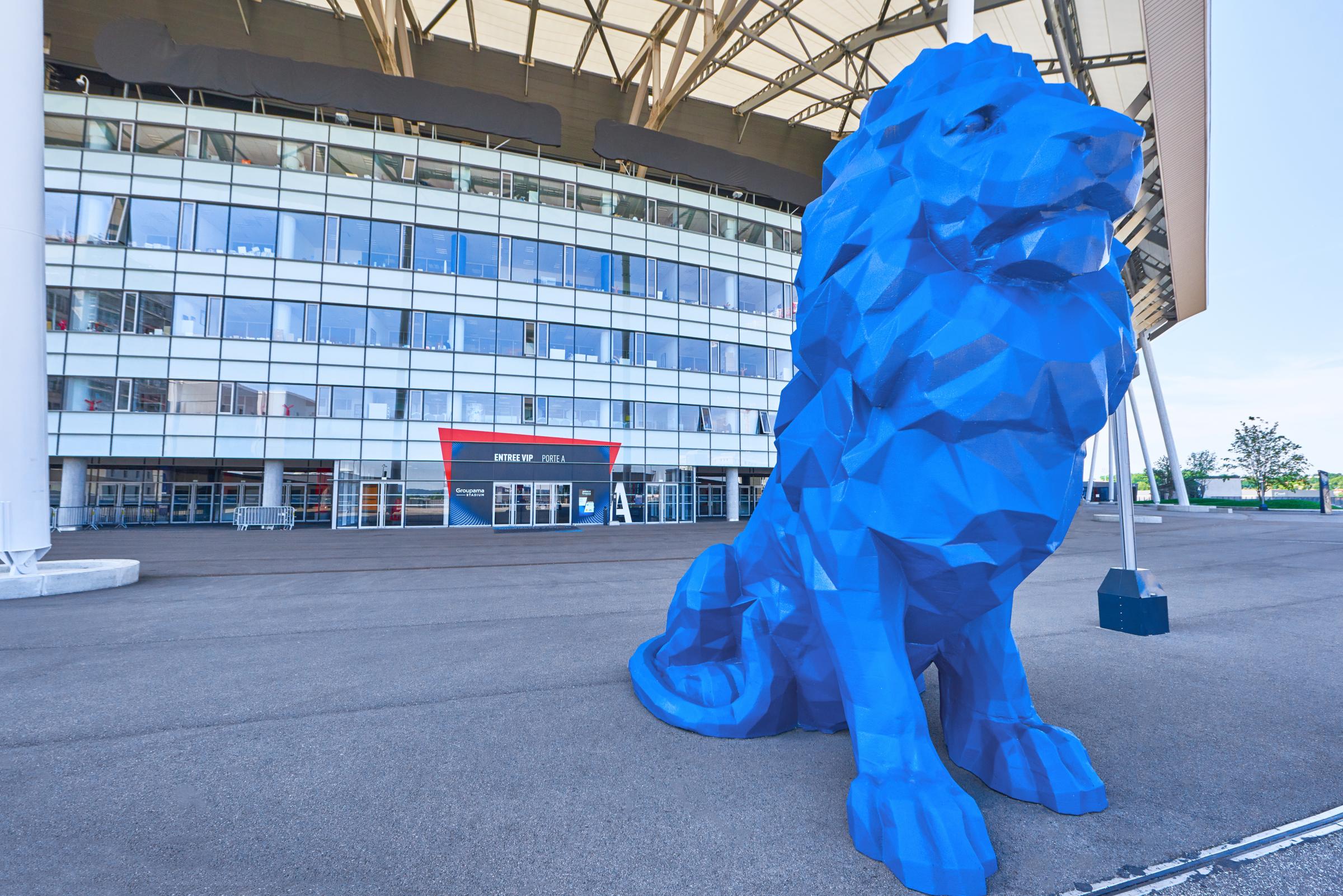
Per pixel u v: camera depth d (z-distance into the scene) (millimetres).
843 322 1861
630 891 1730
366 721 3164
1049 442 1702
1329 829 2045
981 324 1615
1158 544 13586
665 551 13562
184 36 23344
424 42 25656
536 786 2402
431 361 22953
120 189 20875
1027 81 1670
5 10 7273
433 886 1769
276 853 1955
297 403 21641
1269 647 4574
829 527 1954
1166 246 21031
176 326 20906
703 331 26766
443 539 17656
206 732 3021
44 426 7758
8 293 7395
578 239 24969
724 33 21203
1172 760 2602
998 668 2355
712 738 2830
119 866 1880
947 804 1773
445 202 23406
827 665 2521
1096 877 1770
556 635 5219
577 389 24656
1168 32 10953
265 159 21953
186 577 9297
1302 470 45750
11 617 6117
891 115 1929
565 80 27719
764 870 1819
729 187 28250
